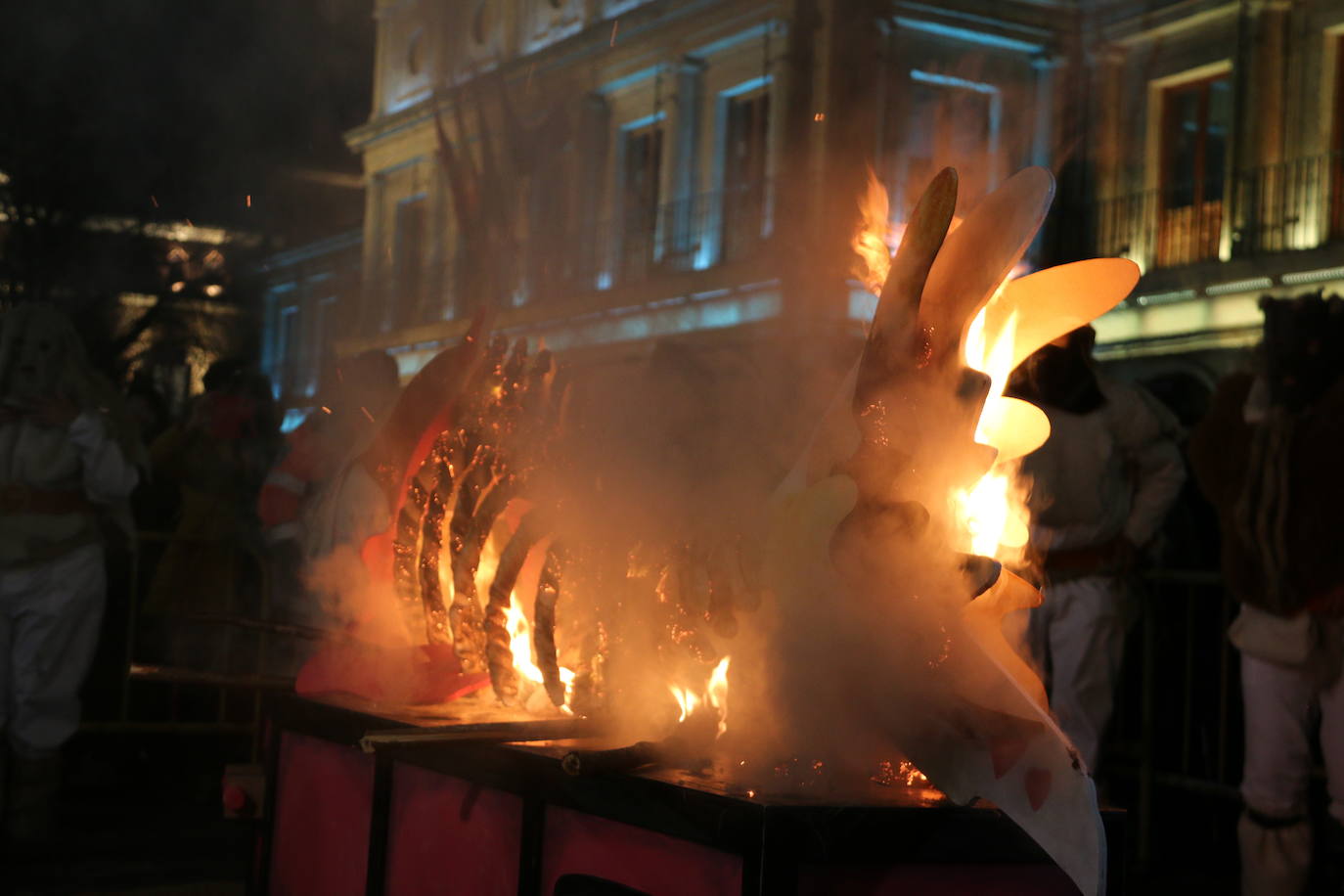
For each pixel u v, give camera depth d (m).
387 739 1.68
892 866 1.44
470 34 21.53
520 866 1.70
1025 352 1.67
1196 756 4.88
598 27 18.77
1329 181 14.23
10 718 4.19
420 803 1.93
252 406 5.48
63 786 5.36
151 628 5.50
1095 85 16.28
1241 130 14.98
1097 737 3.93
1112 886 1.49
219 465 5.38
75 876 3.89
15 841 4.24
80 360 4.26
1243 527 3.46
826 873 1.41
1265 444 3.43
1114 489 3.89
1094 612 3.86
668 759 1.59
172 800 5.20
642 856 1.54
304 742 2.25
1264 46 14.90
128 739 5.61
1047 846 1.38
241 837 4.53
